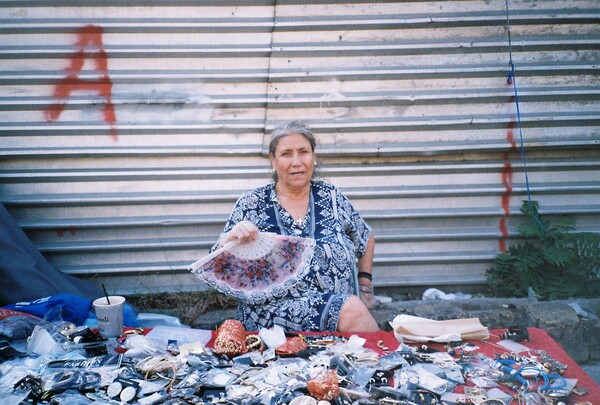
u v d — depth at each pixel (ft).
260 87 13.56
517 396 6.44
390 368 6.98
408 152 13.80
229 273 9.61
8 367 7.16
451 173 14.15
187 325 12.86
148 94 13.35
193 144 13.61
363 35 13.50
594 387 6.70
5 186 13.46
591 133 14.07
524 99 13.88
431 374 6.77
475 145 13.91
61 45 13.03
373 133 13.87
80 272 13.66
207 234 14.05
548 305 13.16
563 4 13.60
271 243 9.41
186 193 13.78
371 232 11.19
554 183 14.28
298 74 13.46
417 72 13.64
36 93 13.17
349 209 10.89
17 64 13.07
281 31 13.32
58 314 9.68
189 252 14.03
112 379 6.77
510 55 13.71
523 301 13.43
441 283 14.33
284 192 10.37
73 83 13.17
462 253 14.37
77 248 13.60
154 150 13.48
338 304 9.37
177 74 13.28
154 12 13.04
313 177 11.15
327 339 8.14
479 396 6.39
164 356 7.34
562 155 14.23
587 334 12.71
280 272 9.67
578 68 13.71
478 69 13.67
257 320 9.73
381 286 14.28
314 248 9.93
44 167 13.48
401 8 13.42
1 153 13.24
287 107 13.65
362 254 11.21
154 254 13.94
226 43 13.30
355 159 13.92
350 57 13.58
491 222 14.32
